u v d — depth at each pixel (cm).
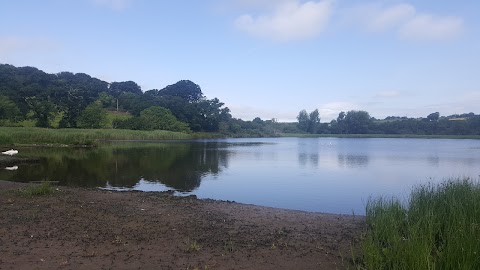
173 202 1319
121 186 1848
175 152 4362
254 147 5972
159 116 10775
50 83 12506
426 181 2111
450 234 658
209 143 7244
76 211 1105
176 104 12238
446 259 568
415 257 564
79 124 9481
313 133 14600
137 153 4044
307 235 924
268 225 1028
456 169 2783
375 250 633
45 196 1330
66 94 11025
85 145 5097
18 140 4828
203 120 12462
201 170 2605
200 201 1364
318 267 692
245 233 930
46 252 740
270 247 812
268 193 1728
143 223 996
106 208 1164
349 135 13438
